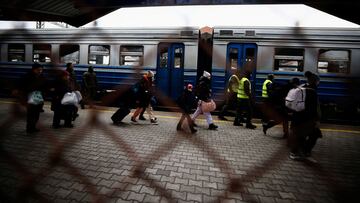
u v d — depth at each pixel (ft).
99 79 35.50
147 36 33.58
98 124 20.93
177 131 21.76
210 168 13.01
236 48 31.09
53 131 19.45
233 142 18.97
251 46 30.66
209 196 9.86
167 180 11.20
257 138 20.56
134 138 18.57
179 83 33.27
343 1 9.82
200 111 23.41
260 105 30.19
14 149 14.49
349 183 11.74
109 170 12.03
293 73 29.30
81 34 35.99
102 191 9.76
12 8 17.62
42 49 37.83
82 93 31.63
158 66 33.73
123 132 20.35
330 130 25.50
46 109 30.17
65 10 18.29
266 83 24.66
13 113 24.35
